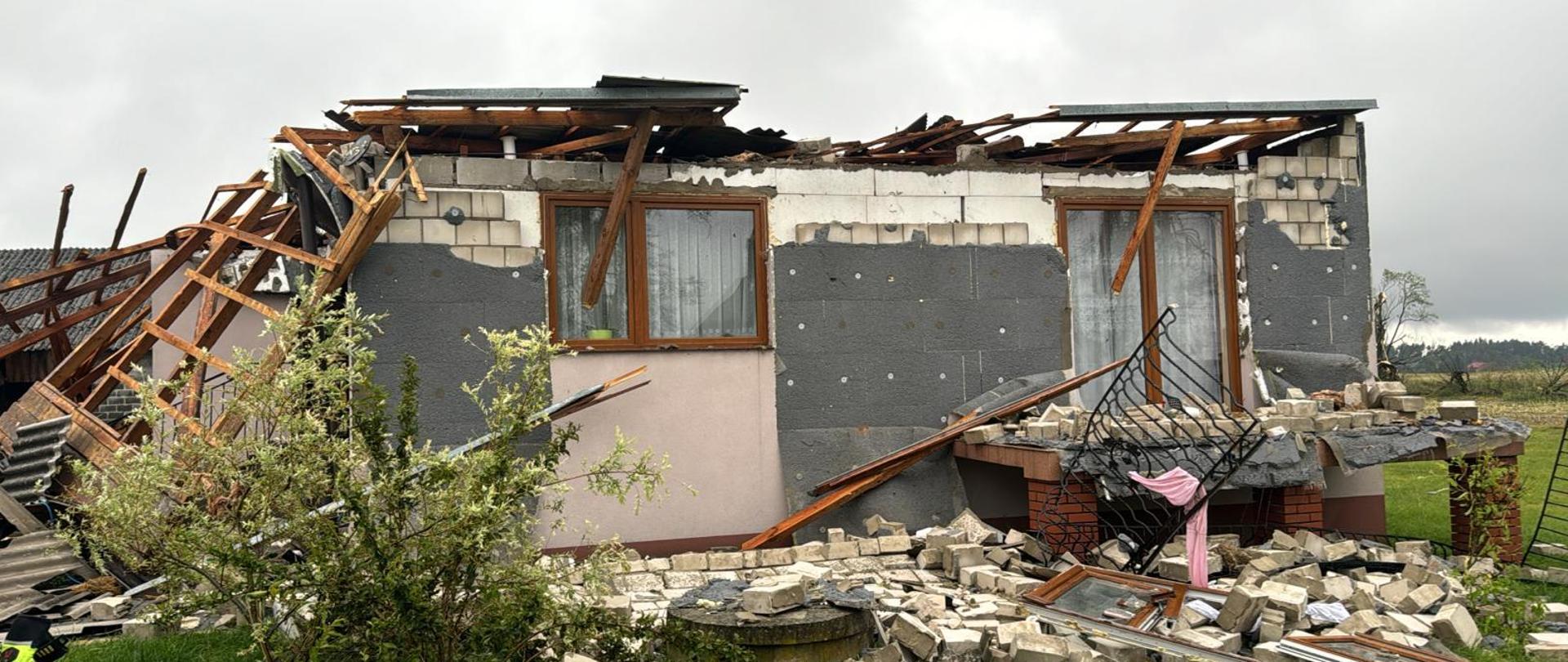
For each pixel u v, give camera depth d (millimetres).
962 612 6816
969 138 9992
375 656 4812
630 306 9234
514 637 4922
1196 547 7188
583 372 8992
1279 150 11008
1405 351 36938
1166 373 10234
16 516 8445
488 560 5008
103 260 12281
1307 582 7316
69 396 11203
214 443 5164
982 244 9844
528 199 8969
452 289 8750
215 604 4875
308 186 9164
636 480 5668
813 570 7699
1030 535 8570
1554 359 36031
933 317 9703
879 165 9742
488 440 5352
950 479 9406
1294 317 10375
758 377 9359
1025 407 9172
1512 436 8992
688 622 5926
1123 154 10453
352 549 4773
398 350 8609
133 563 5227
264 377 5211
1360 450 8750
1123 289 10273
